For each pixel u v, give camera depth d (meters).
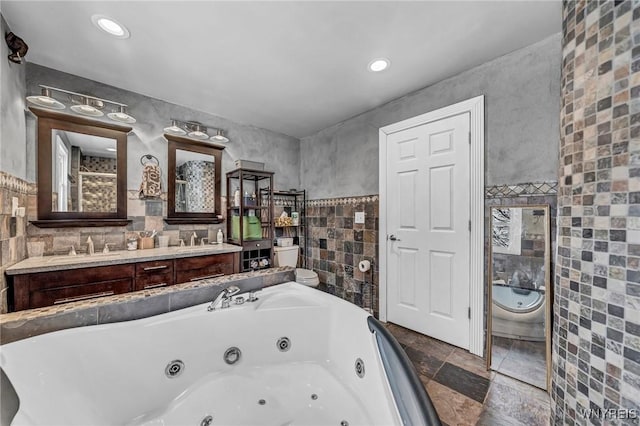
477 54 1.83
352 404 1.32
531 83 1.71
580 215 0.74
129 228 2.39
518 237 1.75
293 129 3.45
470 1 1.38
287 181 3.69
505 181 1.82
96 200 2.20
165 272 2.15
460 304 2.04
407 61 1.93
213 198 2.95
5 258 1.52
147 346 1.32
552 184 1.63
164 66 2.00
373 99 2.55
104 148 2.24
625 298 0.62
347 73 2.10
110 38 1.68
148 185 2.47
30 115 1.91
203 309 1.57
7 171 1.54
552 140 1.63
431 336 2.21
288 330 1.66
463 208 2.02
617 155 0.64
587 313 0.71
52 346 1.09
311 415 1.32
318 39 1.70
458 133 2.06
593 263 0.70
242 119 3.10
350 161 3.04
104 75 2.13
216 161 2.98
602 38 0.68
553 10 1.43
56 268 1.67
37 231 1.93
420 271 2.30
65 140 2.06
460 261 2.04
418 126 2.33
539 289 1.66
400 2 1.39
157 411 1.30
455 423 1.33
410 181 2.39
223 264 2.53
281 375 1.56
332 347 1.66
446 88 2.16
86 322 1.29
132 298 1.44
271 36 1.67
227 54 1.86
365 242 2.85
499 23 1.53
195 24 1.56
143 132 2.47
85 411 1.10
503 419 1.36
